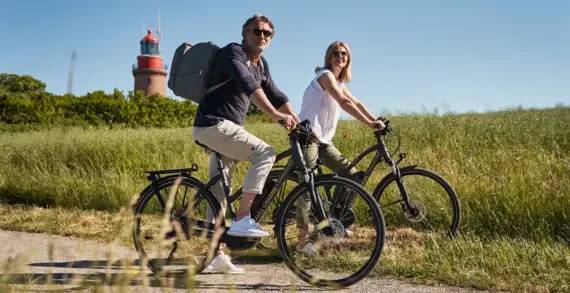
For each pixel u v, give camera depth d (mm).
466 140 10070
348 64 5191
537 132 10367
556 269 4145
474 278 4066
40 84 68938
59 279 4102
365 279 4246
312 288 3990
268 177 4477
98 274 4051
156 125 31500
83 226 6633
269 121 29750
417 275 4246
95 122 30438
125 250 5223
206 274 4395
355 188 3932
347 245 5070
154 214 5289
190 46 4156
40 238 6047
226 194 4152
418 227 5891
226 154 4090
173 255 4371
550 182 6164
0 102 33219
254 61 4195
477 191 6211
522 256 4438
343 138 11039
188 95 4094
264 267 4719
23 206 8273
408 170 5195
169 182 4332
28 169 10289
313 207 4031
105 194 8148
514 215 5590
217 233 2666
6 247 5496
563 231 5273
